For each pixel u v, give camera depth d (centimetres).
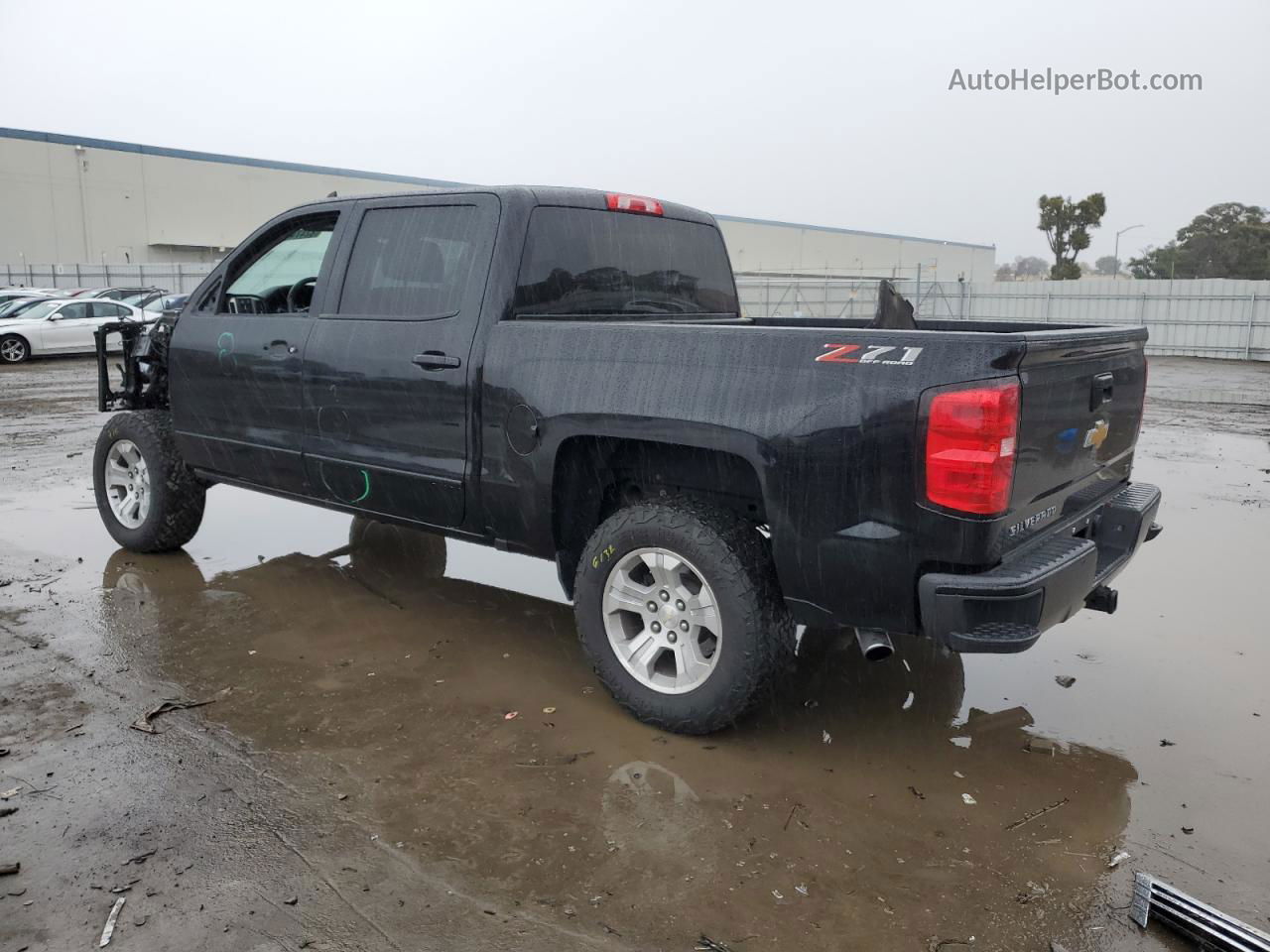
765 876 269
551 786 313
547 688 391
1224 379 1869
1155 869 276
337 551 580
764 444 308
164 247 4888
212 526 637
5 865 264
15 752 330
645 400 333
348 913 249
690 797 309
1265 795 316
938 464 281
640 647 355
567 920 248
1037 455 298
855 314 3541
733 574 321
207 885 259
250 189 5134
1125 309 2712
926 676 411
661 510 336
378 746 339
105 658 412
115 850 274
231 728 351
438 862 271
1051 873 273
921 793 314
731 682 328
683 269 472
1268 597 511
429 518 416
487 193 394
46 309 2136
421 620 468
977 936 246
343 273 438
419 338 400
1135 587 529
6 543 588
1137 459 927
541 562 570
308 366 442
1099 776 327
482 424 381
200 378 499
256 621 461
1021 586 280
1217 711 378
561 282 404
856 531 297
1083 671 416
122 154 4681
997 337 276
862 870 273
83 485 767
